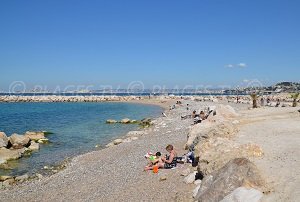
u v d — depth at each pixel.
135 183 18.53
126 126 53.28
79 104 128.12
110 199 16.59
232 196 11.81
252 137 22.78
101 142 38.00
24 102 151.12
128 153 27.77
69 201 17.31
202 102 105.31
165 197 15.43
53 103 139.50
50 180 22.12
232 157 15.91
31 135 40.09
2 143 33.44
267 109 45.59
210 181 13.75
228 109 37.94
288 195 11.94
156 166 20.33
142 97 155.50
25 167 26.72
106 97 158.38
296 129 25.66
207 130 24.34
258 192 12.01
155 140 33.12
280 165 15.35
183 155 22.53
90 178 21.28
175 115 65.44
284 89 142.75
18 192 20.02
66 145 36.44
